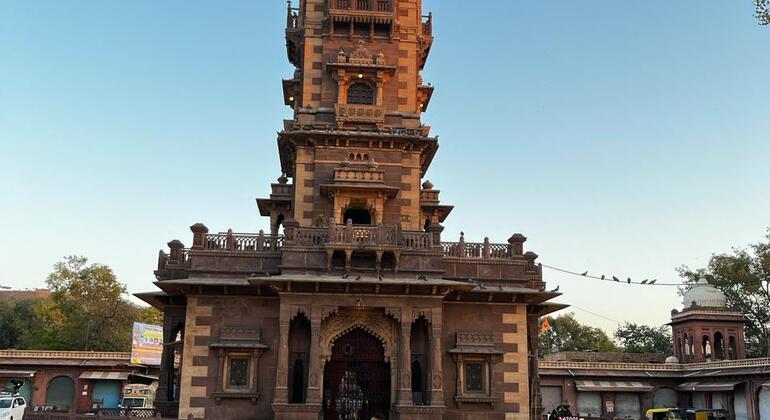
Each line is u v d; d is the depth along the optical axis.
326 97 35.50
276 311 28.75
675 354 59.66
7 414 33.72
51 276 67.38
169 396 30.45
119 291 68.44
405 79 36.22
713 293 58.50
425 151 35.97
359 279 27.11
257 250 29.36
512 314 29.75
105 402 50.69
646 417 50.34
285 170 40.19
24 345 71.44
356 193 32.88
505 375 29.00
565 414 37.09
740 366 48.50
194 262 28.91
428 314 27.91
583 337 93.00
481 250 30.66
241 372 28.03
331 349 28.28
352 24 36.22
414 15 37.31
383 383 28.72
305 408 26.27
